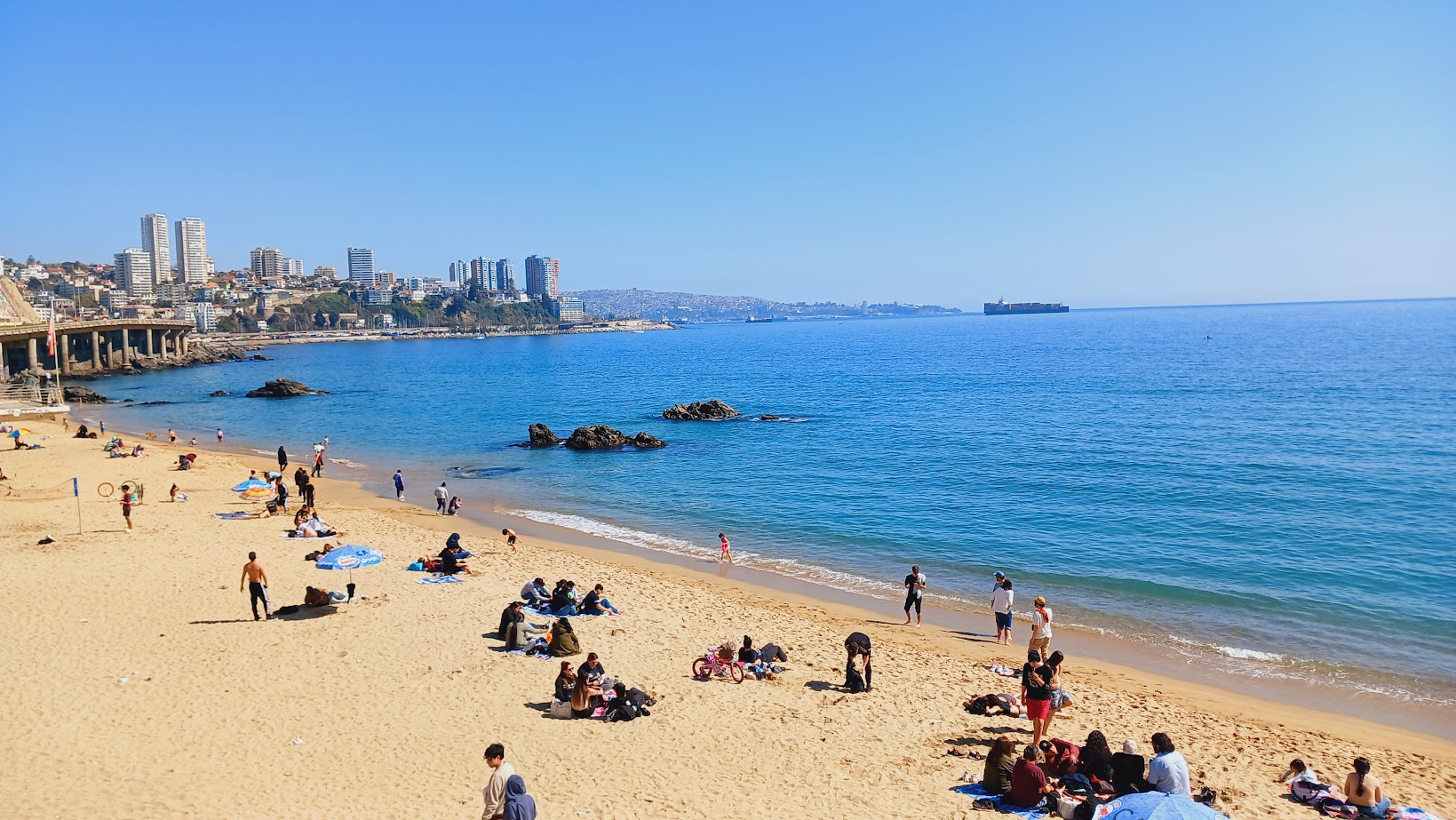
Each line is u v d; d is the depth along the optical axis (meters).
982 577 31.91
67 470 49.91
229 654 21.23
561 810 14.30
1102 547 35.38
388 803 14.27
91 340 160.75
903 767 16.22
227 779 14.89
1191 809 11.95
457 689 19.61
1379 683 22.34
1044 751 15.76
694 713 18.73
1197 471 50.88
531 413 94.38
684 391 119.81
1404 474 49.19
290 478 52.94
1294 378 106.38
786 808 14.60
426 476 55.28
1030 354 177.88
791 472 54.38
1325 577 31.19
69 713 17.36
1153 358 149.88
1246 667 23.42
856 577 32.28
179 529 35.00
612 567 32.50
